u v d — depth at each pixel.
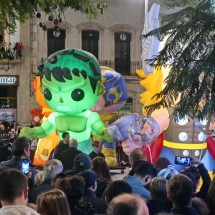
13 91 62.09
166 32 18.67
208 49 17.16
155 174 14.09
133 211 6.53
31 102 61.50
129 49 65.94
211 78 16.73
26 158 15.61
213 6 17.66
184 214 9.38
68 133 25.55
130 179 13.34
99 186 14.61
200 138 25.25
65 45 63.69
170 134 25.48
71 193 10.48
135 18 65.75
